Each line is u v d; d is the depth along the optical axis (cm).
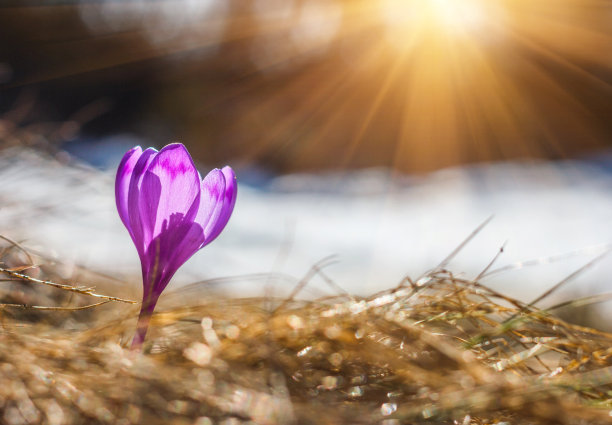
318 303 48
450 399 39
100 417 37
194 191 41
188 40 619
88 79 544
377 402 40
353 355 43
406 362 43
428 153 429
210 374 40
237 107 563
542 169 318
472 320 48
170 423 37
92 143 301
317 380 41
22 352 40
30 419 37
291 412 38
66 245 71
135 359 40
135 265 75
